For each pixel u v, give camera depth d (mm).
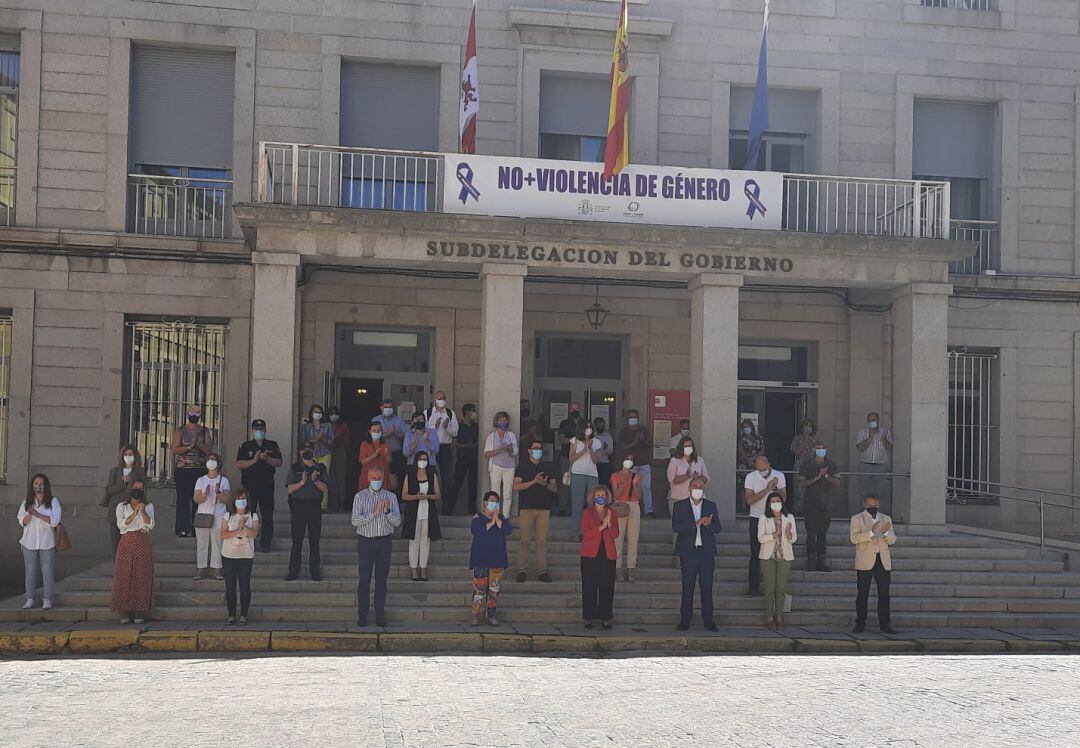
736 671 11000
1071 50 19844
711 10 19109
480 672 10695
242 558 12812
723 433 16203
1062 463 19484
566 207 16016
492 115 18453
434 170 18422
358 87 18406
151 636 12180
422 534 14148
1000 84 19719
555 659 11734
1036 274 19562
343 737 7820
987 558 15977
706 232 16016
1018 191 19688
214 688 9664
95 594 13562
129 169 17859
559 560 15047
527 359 18625
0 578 17141
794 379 19516
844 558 15695
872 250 16406
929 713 8953
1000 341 19391
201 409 17797
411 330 18672
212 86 18125
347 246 15531
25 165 17453
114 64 17656
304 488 13852
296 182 15492
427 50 18359
